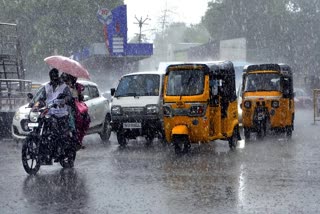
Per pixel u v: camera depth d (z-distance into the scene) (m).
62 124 15.19
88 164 16.59
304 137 25.80
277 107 25.12
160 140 24.19
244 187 12.53
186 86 19.19
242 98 25.50
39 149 14.70
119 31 56.56
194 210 10.29
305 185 12.75
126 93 22.33
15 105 26.97
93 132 23.23
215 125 19.59
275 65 25.45
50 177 14.18
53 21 82.75
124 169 15.48
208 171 14.96
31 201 11.19
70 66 15.79
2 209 10.46
